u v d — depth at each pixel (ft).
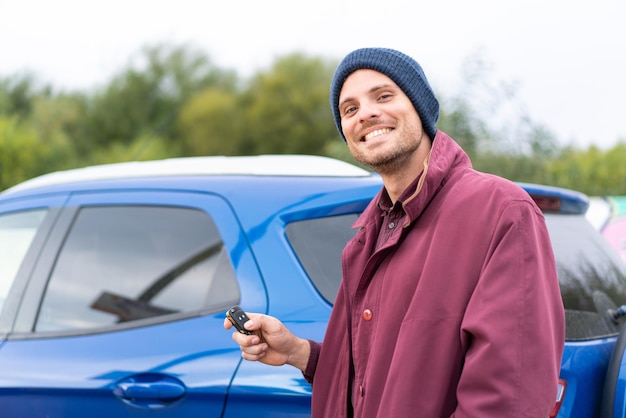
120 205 9.32
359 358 5.93
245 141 98.78
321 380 6.42
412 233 5.73
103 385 8.16
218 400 7.63
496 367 4.99
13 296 9.45
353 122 6.08
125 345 8.36
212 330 8.05
